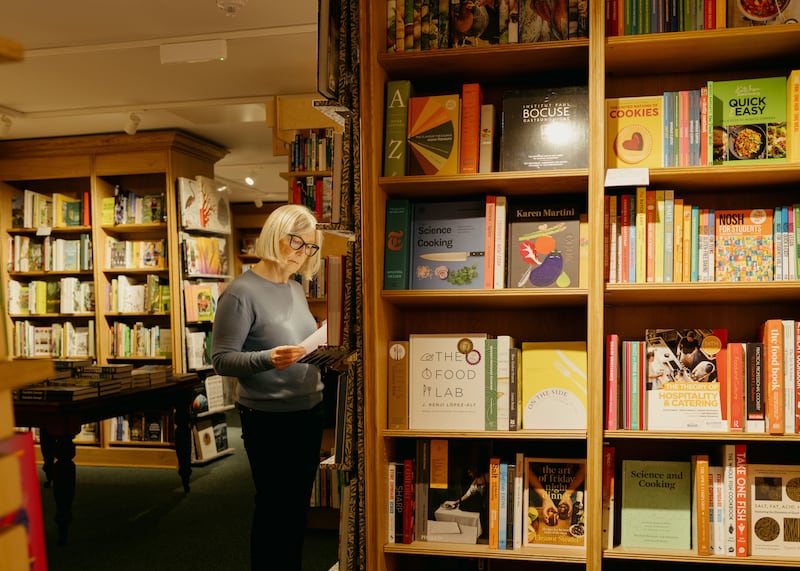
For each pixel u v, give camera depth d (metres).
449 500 2.34
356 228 2.27
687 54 2.29
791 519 2.17
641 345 2.22
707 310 2.51
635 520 2.27
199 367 5.81
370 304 2.25
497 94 2.62
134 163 5.88
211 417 5.91
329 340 2.30
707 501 2.17
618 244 2.24
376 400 2.25
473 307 2.59
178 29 3.91
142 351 5.93
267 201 10.63
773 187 2.38
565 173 2.19
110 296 6.04
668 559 2.16
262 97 5.17
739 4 2.16
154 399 4.47
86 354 6.11
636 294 2.27
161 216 5.92
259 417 2.57
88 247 6.08
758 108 2.22
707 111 2.19
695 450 2.50
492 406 2.29
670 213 2.21
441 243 2.38
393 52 2.30
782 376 2.13
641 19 2.20
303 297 2.88
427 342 2.35
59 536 3.68
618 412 2.23
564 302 2.44
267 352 2.49
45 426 3.69
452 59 2.32
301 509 2.65
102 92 5.04
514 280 2.34
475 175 2.24
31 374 0.88
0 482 0.81
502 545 2.27
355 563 2.28
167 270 5.97
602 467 2.22
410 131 2.35
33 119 5.62
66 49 4.13
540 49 2.22
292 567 2.61
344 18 2.26
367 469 2.25
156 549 3.57
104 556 3.47
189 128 6.12
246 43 4.09
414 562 2.56
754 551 2.18
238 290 2.63
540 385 2.29
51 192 6.42
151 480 5.18
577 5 2.22
